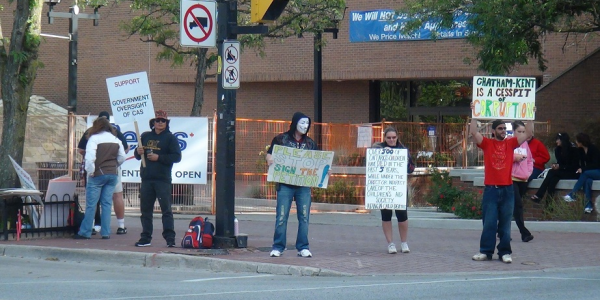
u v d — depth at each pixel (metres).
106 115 12.14
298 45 26.78
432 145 19.22
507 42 15.66
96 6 20.36
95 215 12.94
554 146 18.38
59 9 30.09
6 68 12.48
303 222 10.31
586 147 13.87
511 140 10.20
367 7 25.67
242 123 17.97
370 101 27.08
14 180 12.43
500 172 10.09
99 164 11.83
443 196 16.02
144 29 20.00
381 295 7.92
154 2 19.55
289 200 10.27
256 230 13.62
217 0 10.62
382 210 10.90
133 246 11.07
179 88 29.08
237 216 15.97
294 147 10.12
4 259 10.75
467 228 14.05
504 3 15.30
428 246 11.70
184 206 16.30
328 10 19.41
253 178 18.03
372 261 10.18
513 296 7.87
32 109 27.20
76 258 10.62
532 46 16.84
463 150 19.45
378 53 25.70
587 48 22.72
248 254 10.48
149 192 10.99
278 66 27.08
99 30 29.55
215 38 10.73
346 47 26.14
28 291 8.19
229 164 10.74
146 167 10.95
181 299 7.67
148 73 28.95
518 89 10.43
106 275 9.44
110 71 29.52
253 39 19.41
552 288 8.38
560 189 14.21
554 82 21.23
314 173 10.13
